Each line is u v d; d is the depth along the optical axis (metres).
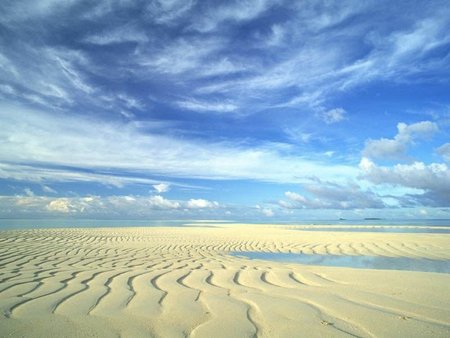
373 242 15.59
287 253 12.31
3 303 4.39
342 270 7.49
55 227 27.88
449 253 12.09
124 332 3.43
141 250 11.90
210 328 3.56
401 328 3.62
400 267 9.32
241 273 7.02
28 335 3.32
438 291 5.30
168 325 3.64
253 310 4.22
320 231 25.08
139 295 4.91
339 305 4.47
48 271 6.93
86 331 3.44
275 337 3.34
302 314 4.07
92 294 4.93
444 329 3.61
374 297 4.91
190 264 8.49
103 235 18.73
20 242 13.34
